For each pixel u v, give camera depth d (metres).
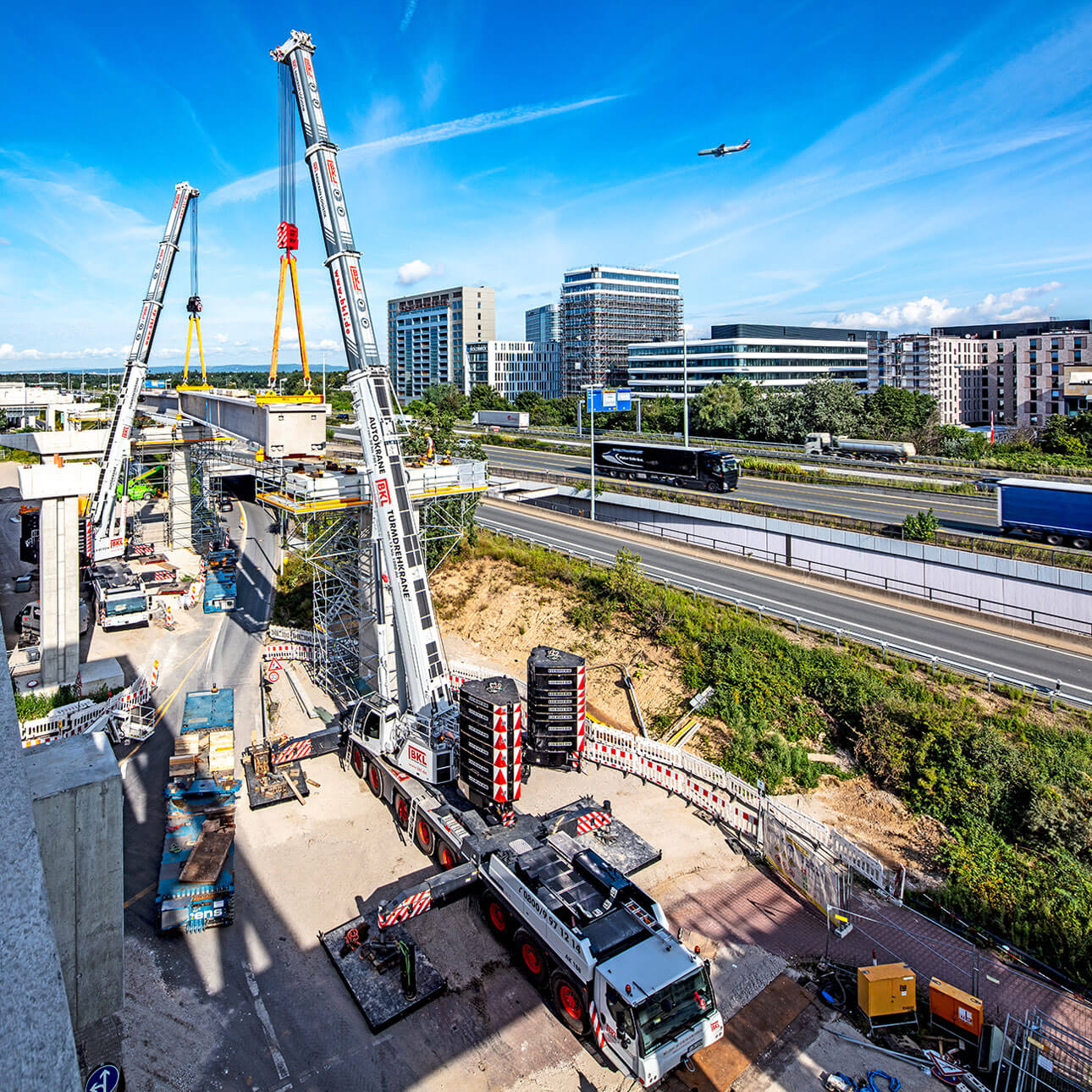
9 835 3.44
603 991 14.78
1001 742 24.58
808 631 34.94
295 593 47.00
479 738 20.78
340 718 28.75
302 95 26.42
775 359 166.88
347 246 26.23
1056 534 45.91
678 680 32.31
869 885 20.86
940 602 37.75
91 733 7.27
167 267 52.66
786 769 26.36
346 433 99.25
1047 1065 14.56
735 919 19.48
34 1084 2.61
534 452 96.38
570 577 42.16
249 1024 16.30
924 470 74.94
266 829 23.55
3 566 53.75
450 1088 14.93
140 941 18.62
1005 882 20.41
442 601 44.88
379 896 20.47
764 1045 15.73
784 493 65.94
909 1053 15.52
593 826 21.47
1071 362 154.75
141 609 42.06
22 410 99.50
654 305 198.00
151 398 70.75
